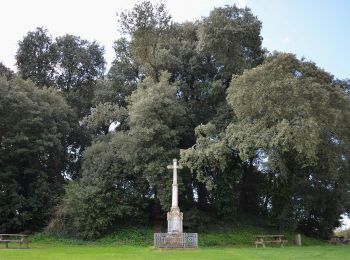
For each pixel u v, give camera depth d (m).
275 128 34.00
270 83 33.94
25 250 28.22
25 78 56.56
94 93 55.38
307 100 33.62
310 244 39.84
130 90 52.16
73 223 40.34
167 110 40.72
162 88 41.28
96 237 39.78
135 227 42.12
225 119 42.38
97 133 53.94
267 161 37.16
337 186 45.91
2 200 41.81
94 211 39.72
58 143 46.19
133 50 48.62
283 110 33.53
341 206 46.56
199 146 38.47
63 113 50.47
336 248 31.48
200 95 46.78
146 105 40.00
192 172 39.12
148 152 39.91
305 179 45.09
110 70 53.75
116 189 42.25
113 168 42.25
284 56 36.34
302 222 47.50
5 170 43.38
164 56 47.19
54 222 41.19
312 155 32.50
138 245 37.19
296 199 45.47
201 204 45.94
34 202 42.72
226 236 39.06
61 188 46.53
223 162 36.97
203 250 28.30
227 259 20.33
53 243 38.31
